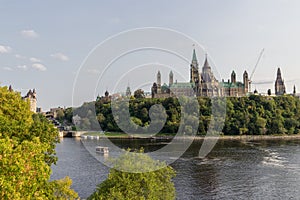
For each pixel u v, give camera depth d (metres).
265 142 152.25
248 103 196.75
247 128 182.75
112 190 33.22
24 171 21.64
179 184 68.81
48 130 32.84
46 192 26.67
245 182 70.56
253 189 65.31
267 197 60.44
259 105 199.88
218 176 76.06
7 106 35.16
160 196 36.91
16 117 35.03
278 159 99.12
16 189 20.84
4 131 28.61
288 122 194.12
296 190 64.88
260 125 183.12
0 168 20.56
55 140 33.88
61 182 34.69
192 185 67.94
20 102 36.88
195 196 60.50
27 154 22.75
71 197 34.59
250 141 157.50
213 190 64.44
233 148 127.06
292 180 72.62
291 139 168.25
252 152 114.75
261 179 73.38
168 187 38.16
